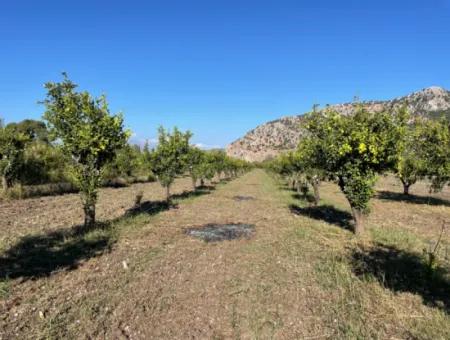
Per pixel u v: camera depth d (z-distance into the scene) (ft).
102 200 69.62
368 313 20.21
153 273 26.40
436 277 24.93
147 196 78.48
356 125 38.11
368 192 38.34
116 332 17.95
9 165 69.41
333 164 39.96
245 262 29.45
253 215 53.42
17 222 44.57
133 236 37.37
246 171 254.88
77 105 37.76
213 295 22.70
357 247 34.14
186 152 64.75
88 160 38.70
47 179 83.20
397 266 28.22
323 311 20.49
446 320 19.17
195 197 75.97
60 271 26.21
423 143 67.36
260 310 20.65
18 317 18.98
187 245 34.68
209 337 17.80
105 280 24.66
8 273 25.39
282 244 35.37
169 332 18.19
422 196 84.79
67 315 19.33
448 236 39.99
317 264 28.81
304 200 73.15
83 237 35.81
